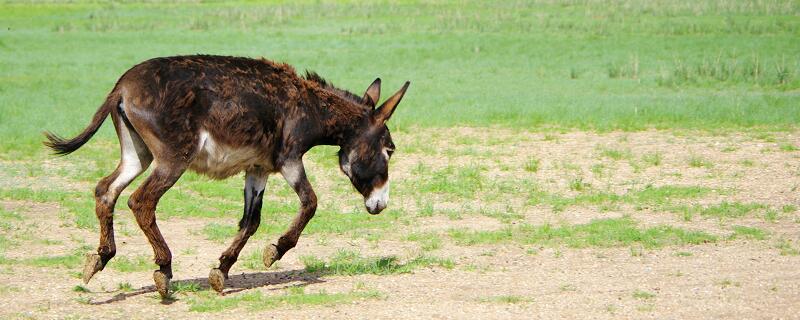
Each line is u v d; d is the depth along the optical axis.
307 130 22.69
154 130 20.48
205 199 35.06
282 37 96.00
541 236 28.31
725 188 35.28
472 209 32.88
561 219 31.25
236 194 35.69
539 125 50.34
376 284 22.94
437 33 97.69
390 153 24.50
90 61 79.31
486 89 65.31
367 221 31.08
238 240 22.30
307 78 23.42
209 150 21.25
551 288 22.33
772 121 49.25
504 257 26.02
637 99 58.44
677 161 40.31
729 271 23.75
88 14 118.81
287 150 22.42
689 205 32.81
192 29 103.19
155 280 21.12
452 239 28.41
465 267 24.67
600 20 105.25
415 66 77.31
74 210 31.91
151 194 20.59
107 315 20.20
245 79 21.55
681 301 20.84
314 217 31.61
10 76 70.00
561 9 117.88
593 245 27.23
